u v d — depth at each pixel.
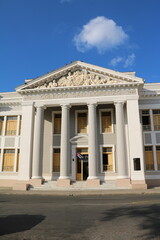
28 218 7.83
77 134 24.20
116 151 22.94
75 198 14.24
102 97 22.06
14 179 24.48
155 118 24.03
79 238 5.46
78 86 22.25
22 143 22.17
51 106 23.58
